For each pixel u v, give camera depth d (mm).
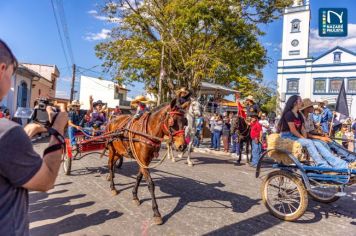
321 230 5082
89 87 47906
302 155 5633
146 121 5652
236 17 17828
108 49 20875
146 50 19859
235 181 8500
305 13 44875
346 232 5023
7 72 1523
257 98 36625
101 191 6906
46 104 1994
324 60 42781
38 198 6340
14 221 1491
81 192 6801
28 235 1614
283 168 5801
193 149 15547
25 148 1455
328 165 5312
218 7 16375
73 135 8859
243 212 5844
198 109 10719
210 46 19000
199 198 6648
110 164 6910
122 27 20484
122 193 6777
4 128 1422
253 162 11312
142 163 5516
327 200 6535
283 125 5965
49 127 1715
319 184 5336
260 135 11312
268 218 5570
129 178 8172
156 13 19141
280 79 46469
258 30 19375
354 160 5383
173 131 5207
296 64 45188
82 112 10750
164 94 22641
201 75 17844
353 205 6500
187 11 16781
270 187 5945
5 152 1389
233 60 18906
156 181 8023
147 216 5457
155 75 21297
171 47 18797
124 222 5145
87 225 4980
